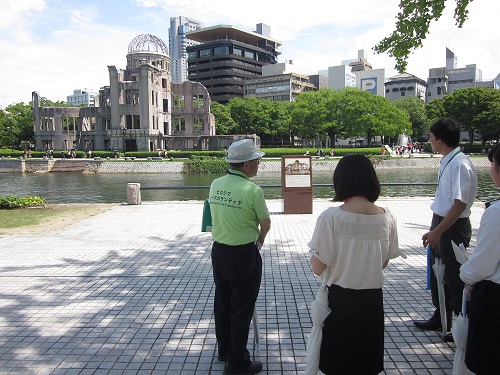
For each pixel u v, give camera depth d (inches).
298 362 151.9
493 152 107.1
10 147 3267.7
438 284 162.2
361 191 104.0
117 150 2610.7
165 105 3026.6
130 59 3051.2
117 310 201.2
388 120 2696.9
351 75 5012.3
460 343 115.6
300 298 216.1
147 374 144.5
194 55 5000.0
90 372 145.9
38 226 415.5
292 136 3745.1
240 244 138.8
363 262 102.7
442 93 5002.5
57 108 2893.7
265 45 5349.4
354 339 103.6
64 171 1974.7
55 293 224.7
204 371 146.3
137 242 344.2
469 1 275.7
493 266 101.1
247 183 141.6
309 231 384.5
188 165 1841.8
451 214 146.9
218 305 149.2
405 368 146.3
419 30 294.4
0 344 167.3
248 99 3543.3
